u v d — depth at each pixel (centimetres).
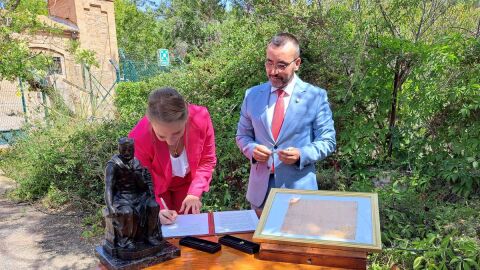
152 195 135
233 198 400
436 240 261
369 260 267
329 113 218
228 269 127
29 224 442
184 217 175
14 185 596
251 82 457
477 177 303
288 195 153
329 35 401
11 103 943
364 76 375
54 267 339
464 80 320
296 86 218
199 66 534
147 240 133
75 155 490
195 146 205
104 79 1659
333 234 127
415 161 349
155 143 196
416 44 359
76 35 1578
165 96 167
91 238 397
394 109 380
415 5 385
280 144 214
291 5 443
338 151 392
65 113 662
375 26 383
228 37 570
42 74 740
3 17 725
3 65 690
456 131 331
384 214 291
